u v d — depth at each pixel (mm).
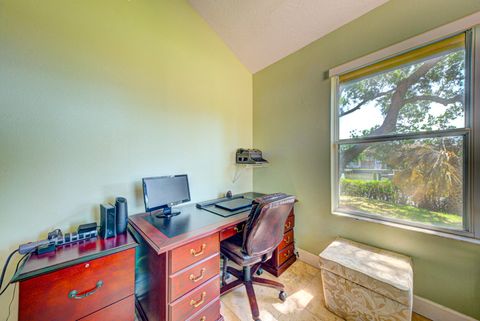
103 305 1002
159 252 987
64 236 1091
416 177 1412
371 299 1206
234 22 2029
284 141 2297
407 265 1299
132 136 1563
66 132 1266
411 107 1424
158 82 1720
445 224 1292
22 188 1128
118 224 1229
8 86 1082
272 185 2449
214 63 2191
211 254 1258
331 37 1840
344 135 1808
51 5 1203
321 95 1934
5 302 1080
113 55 1456
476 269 1161
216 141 2230
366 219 1630
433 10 1290
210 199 2168
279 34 2023
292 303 1502
